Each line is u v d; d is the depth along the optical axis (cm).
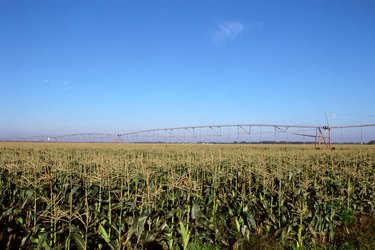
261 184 1107
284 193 1027
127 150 4053
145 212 686
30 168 1273
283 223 886
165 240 780
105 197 962
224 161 1673
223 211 941
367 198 1245
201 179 1225
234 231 845
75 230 649
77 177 1240
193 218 797
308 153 2778
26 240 694
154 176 1286
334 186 1266
